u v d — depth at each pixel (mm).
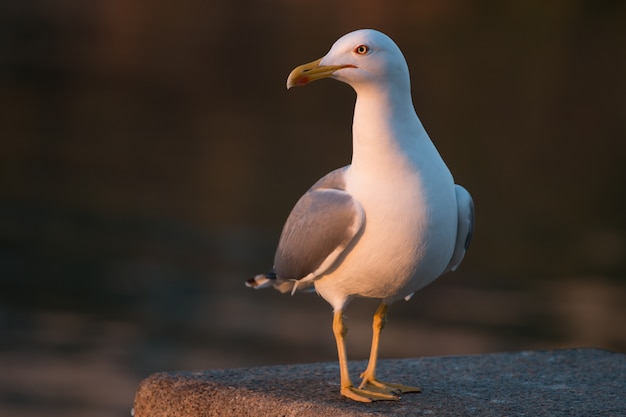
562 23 41344
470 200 5258
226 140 25156
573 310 14680
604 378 5777
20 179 21094
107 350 12766
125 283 15469
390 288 5133
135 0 45844
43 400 10898
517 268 16766
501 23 41594
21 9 43000
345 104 30141
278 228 18469
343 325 5270
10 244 17094
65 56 35594
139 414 5582
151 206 19531
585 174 23297
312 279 5238
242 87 32094
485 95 31172
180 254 16844
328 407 4988
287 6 45375
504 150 25234
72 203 19594
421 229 4918
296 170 22109
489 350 12922
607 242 18312
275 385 5410
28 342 12930
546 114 29266
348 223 4945
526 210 20359
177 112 28516
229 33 40344
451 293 15344
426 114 28609
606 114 29562
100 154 23594
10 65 33594
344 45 4941
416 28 40500
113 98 30016
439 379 5715
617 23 41656
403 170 4926
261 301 14875
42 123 26531
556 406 5148
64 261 16438
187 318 13953
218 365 12344
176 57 36344
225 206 19578
